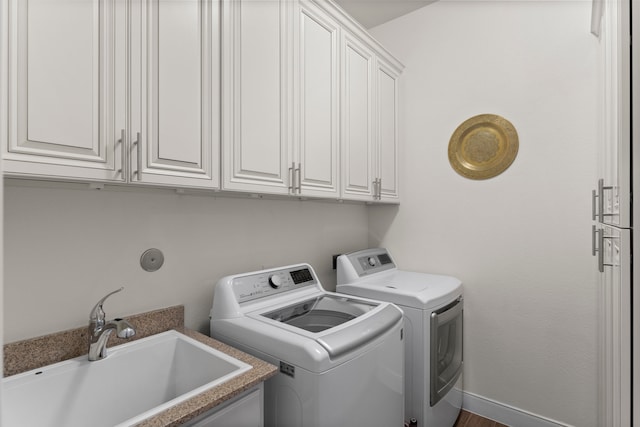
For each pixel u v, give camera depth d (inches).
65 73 36.8
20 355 44.1
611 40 49.0
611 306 48.4
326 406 45.8
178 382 54.4
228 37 53.2
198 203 65.2
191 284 63.9
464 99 91.4
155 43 44.4
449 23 93.9
